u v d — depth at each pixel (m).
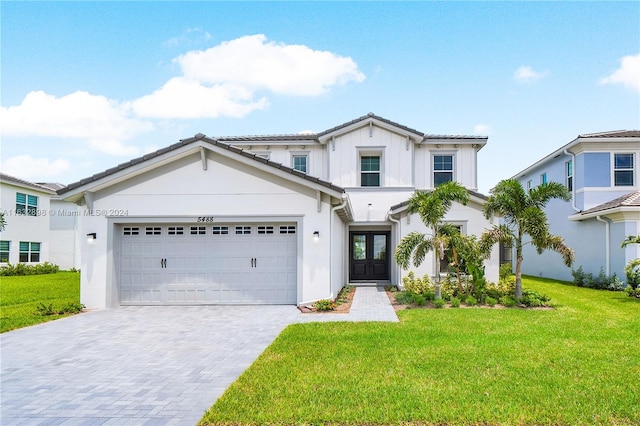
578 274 17.14
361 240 18.31
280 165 11.37
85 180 11.33
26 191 25.91
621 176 17.38
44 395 5.18
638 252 14.99
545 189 11.86
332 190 11.31
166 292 11.95
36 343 7.78
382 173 17.78
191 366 6.30
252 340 7.88
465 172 18.31
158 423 4.36
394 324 8.99
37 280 21.00
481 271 12.38
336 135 17.91
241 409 4.58
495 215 15.32
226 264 11.96
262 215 11.74
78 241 28.64
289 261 11.94
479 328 8.50
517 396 4.87
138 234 12.05
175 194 11.81
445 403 4.66
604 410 4.48
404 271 15.45
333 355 6.60
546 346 7.04
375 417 4.33
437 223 12.09
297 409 4.55
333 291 12.36
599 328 8.49
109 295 11.59
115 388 5.41
